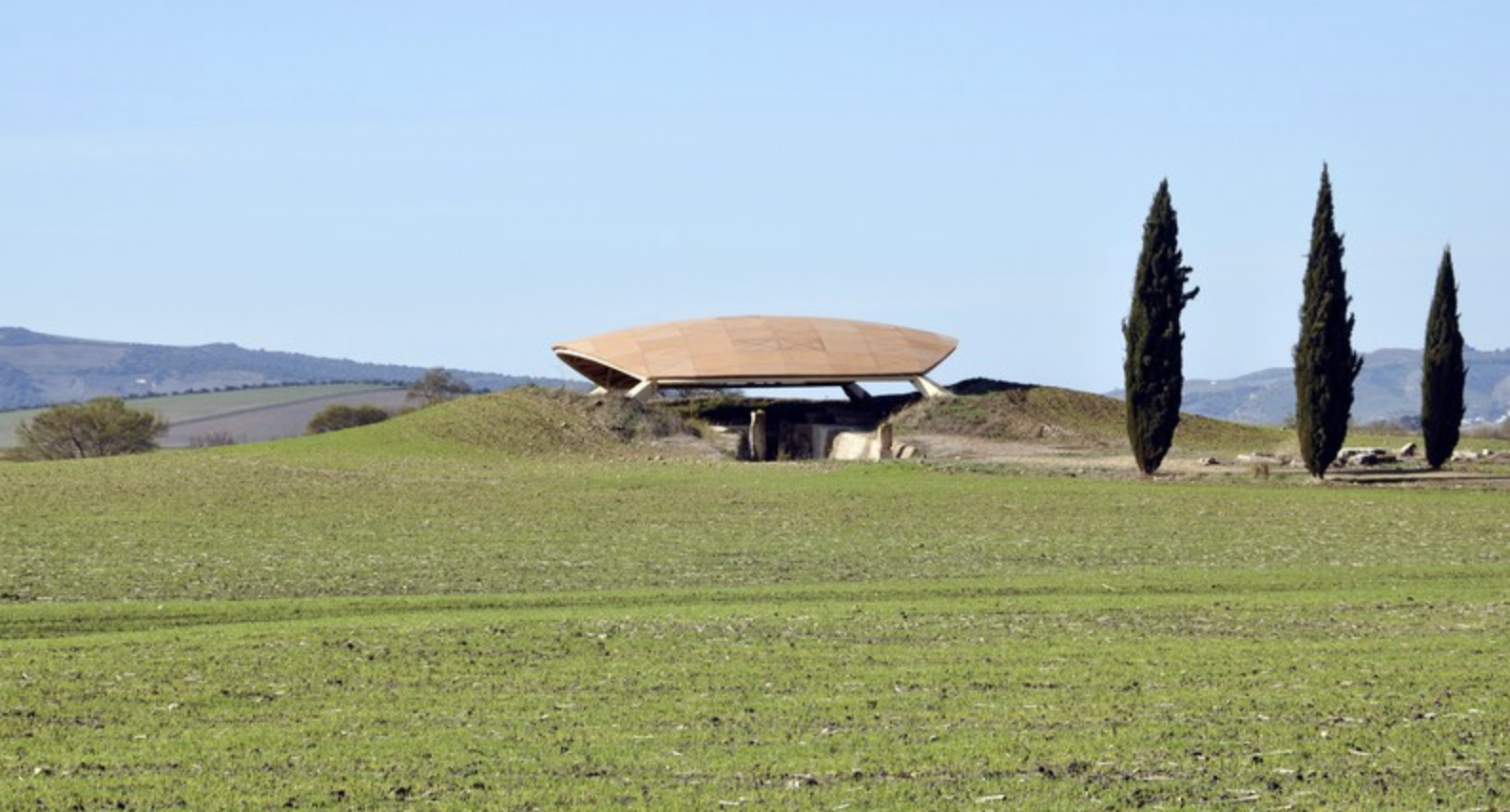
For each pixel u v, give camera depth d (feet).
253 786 71.15
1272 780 71.87
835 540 171.42
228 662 97.66
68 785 71.10
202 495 213.87
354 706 86.22
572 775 72.79
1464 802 68.74
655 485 230.27
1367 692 88.43
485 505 206.18
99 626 115.85
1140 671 94.32
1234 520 189.06
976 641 105.29
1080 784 71.15
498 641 104.78
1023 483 230.27
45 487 221.66
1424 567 147.02
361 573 144.66
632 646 103.24
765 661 98.17
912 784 71.15
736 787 70.79
